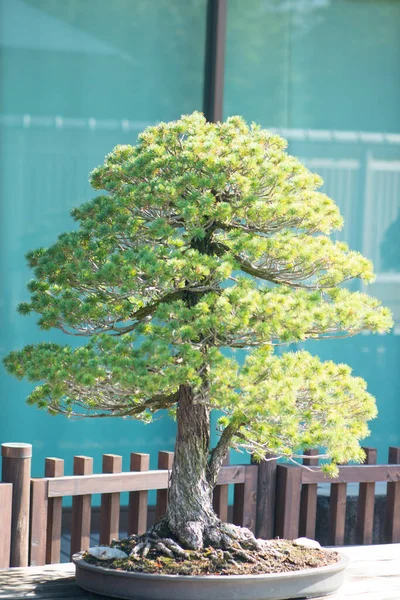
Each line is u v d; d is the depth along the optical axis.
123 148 3.66
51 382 3.23
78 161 6.17
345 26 6.77
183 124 3.54
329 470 3.38
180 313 3.21
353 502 5.62
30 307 3.62
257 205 3.34
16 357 3.52
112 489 4.25
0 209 5.99
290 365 3.18
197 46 6.39
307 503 4.69
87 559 3.51
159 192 3.36
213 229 3.60
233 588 3.25
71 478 4.14
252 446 3.67
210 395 3.16
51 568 3.94
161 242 3.50
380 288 6.82
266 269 3.54
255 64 6.57
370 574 3.95
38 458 6.01
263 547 3.55
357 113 6.79
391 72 6.88
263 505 4.57
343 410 3.42
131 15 6.28
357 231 6.79
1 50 6.00
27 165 6.06
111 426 6.21
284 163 3.44
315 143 6.70
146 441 6.30
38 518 4.04
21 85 6.05
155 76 6.34
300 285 3.58
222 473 4.47
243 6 6.56
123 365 3.15
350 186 6.77
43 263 3.58
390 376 6.85
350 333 3.37
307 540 3.82
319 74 6.71
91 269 3.43
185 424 3.58
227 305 3.13
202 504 3.56
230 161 3.35
